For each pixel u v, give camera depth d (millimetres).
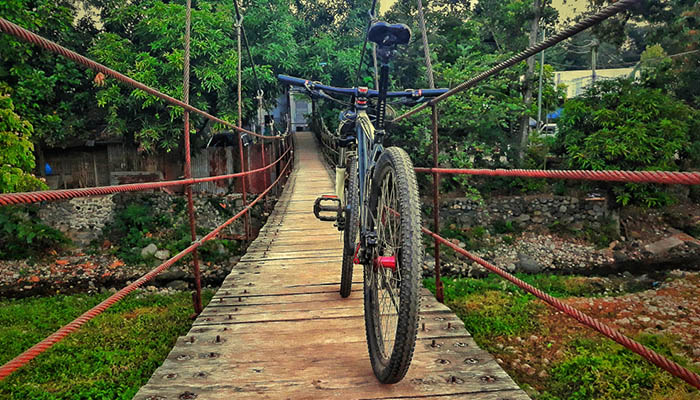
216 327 2520
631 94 12164
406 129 14312
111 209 13461
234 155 16172
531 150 14367
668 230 13250
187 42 3119
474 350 2086
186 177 3102
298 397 1718
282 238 5535
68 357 4832
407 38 1912
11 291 9867
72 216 13062
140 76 12789
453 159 13422
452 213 14031
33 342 5547
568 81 26609
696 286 8562
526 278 10039
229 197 14383
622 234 13320
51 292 9828
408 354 1532
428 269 10922
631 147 11688
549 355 5305
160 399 1717
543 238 13242
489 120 13438
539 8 15062
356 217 2404
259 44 17938
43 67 13648
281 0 19609
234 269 3992
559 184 14070
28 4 12531
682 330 6238
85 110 14914
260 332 2436
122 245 12484
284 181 15008
